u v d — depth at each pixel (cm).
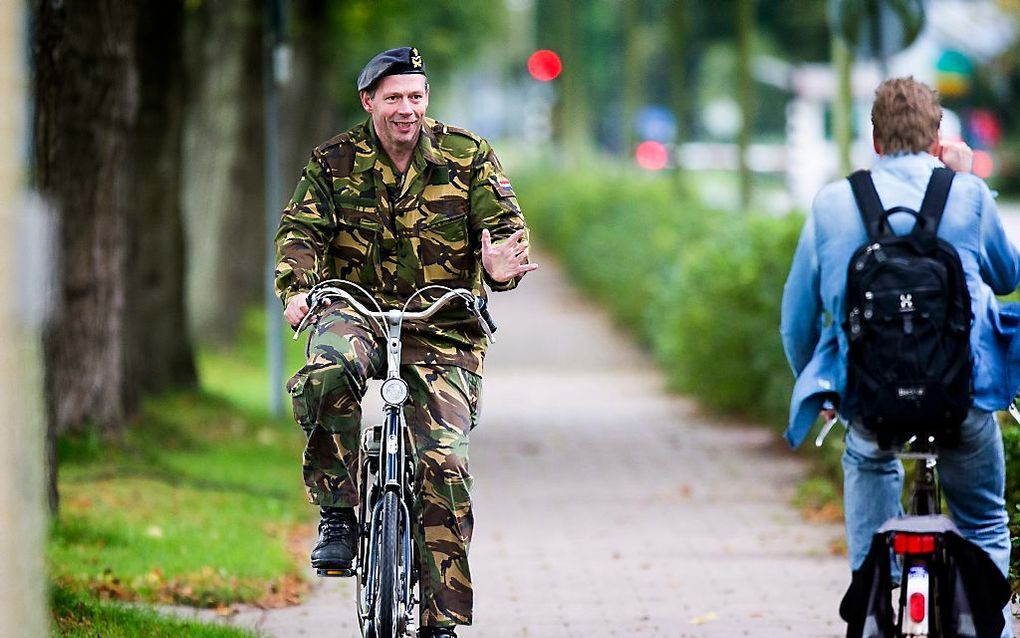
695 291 3662
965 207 1090
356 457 1193
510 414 3572
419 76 1195
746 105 5181
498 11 9769
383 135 1198
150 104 3209
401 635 1165
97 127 2497
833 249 1098
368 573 1186
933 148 1135
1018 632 1416
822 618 1589
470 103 18075
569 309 6338
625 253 5681
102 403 2561
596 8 12675
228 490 2403
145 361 3253
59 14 1830
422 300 1216
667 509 2350
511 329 5653
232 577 1748
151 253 3272
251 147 4869
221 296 4831
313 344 1180
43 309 840
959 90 9425
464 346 1230
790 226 3173
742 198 5200
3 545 813
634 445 3053
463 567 1198
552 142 11762
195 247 4862
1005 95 9806
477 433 3253
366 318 1198
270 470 2669
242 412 3300
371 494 1209
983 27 9512
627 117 8394
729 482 2597
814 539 2078
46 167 1834
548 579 1828
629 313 5219
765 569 1869
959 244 1086
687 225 5209
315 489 1187
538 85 11544
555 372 4506
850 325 1060
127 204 2927
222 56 4778
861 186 1107
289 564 1856
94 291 2534
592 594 1736
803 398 1106
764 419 3284
